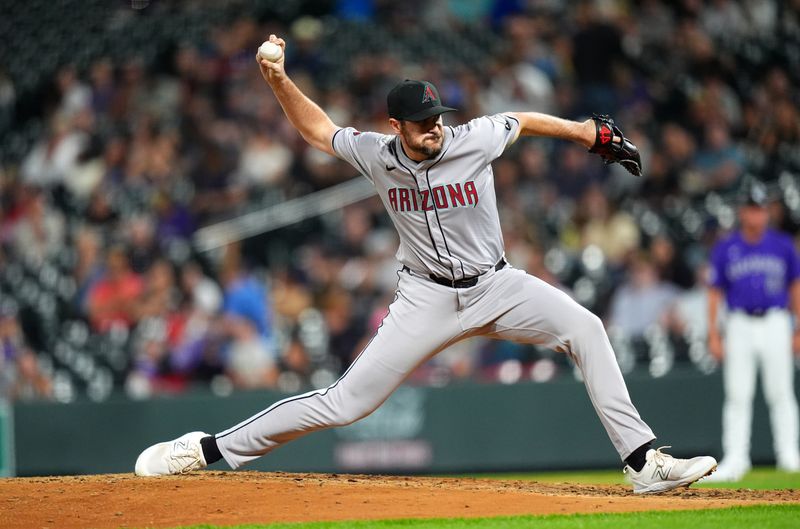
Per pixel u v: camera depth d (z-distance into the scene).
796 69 53.09
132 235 44.53
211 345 39.91
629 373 37.62
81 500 18.03
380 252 43.34
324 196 45.44
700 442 37.16
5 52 56.38
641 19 54.47
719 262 33.19
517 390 37.16
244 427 19.47
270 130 48.44
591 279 42.06
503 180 45.44
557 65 52.19
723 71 52.12
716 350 33.44
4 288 44.72
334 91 50.69
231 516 16.98
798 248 43.41
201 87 52.31
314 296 42.28
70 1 58.91
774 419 33.53
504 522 16.22
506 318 18.88
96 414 36.31
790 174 46.47
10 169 51.56
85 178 48.88
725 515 16.77
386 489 18.78
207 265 43.97
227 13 57.03
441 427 36.84
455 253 18.28
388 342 18.75
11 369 39.22
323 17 57.22
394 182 18.11
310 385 39.28
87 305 42.22
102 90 52.81
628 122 49.47
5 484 19.55
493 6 57.34
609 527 15.73
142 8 58.50
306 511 17.22
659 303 40.78
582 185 45.78
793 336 36.25
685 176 46.19
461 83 51.00
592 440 37.00
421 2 57.94
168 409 36.28
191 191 47.31
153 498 18.03
